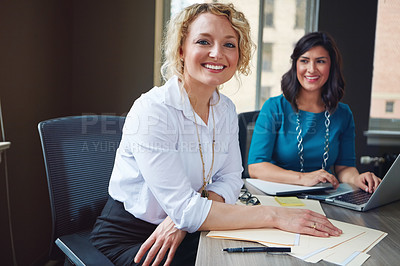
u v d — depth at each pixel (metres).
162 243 1.00
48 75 2.41
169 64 1.17
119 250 1.12
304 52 1.79
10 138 1.90
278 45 3.05
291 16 3.03
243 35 1.11
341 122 1.86
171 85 1.13
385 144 3.06
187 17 1.08
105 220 1.18
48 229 2.46
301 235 0.91
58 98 2.61
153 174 1.03
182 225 0.97
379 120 3.14
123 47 2.91
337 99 1.83
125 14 2.89
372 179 1.45
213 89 1.17
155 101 1.08
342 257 0.79
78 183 1.32
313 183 1.44
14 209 1.95
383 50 3.05
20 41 1.99
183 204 0.99
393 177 1.12
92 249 1.14
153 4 2.88
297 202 1.22
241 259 0.78
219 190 1.18
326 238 0.90
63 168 1.28
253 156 1.78
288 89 1.85
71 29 2.85
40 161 2.31
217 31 1.05
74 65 2.91
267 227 0.96
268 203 1.21
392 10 3.01
